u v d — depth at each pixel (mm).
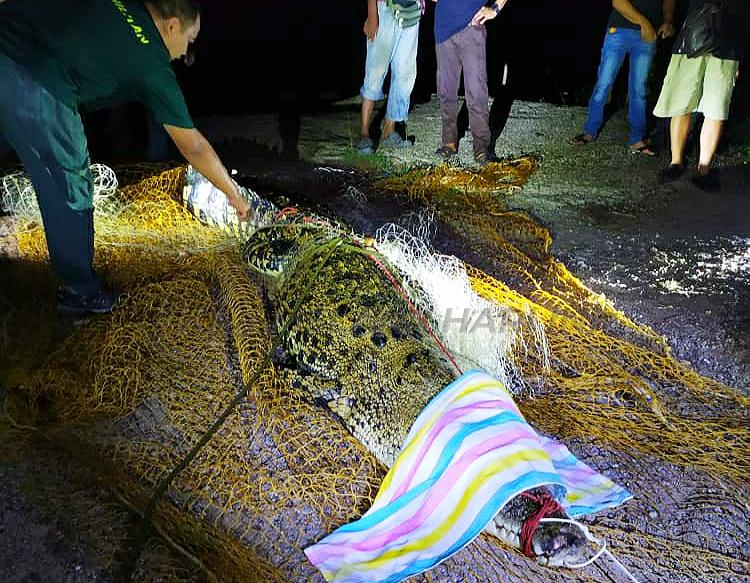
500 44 7406
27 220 3463
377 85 4699
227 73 6320
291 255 3031
